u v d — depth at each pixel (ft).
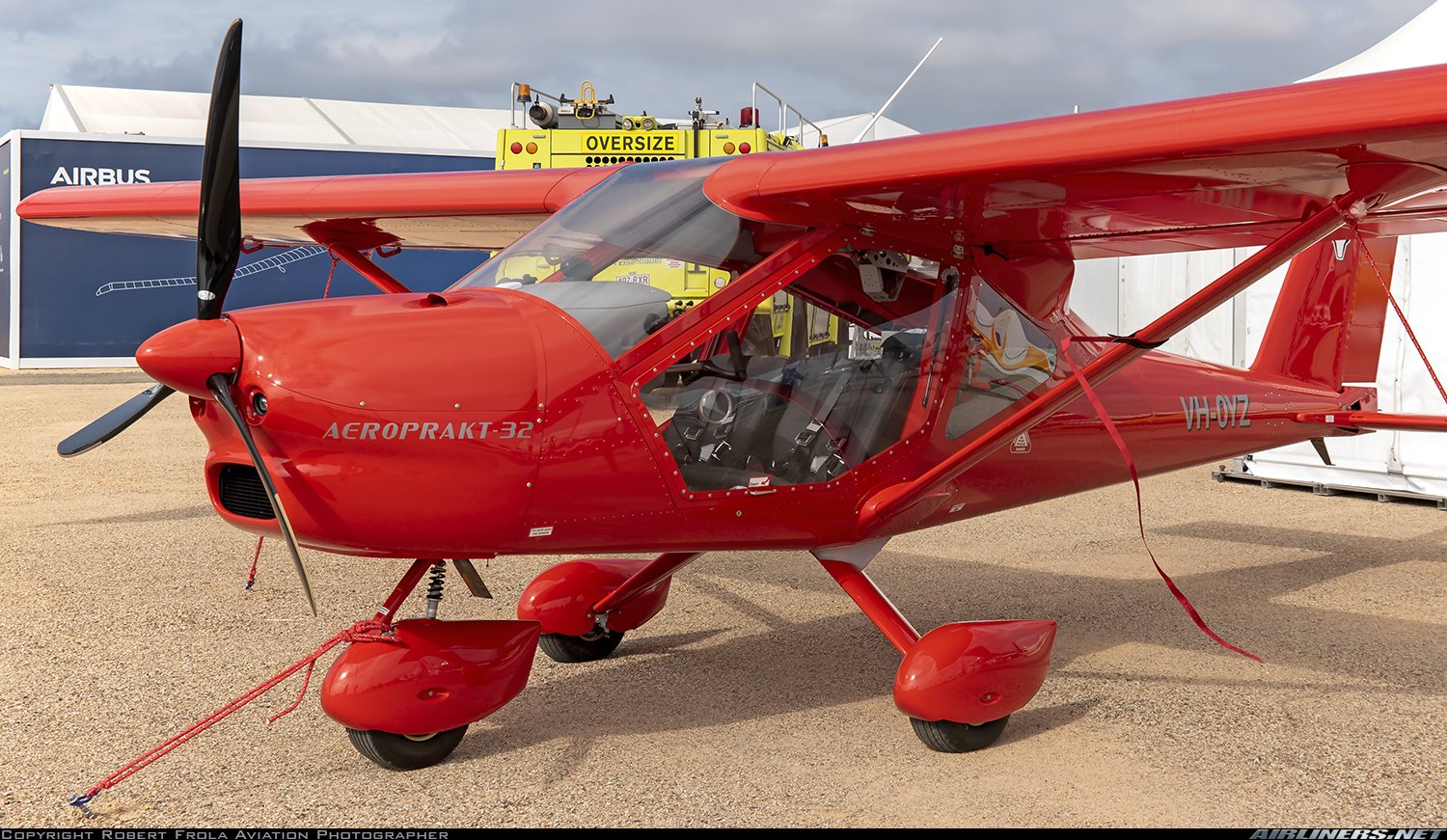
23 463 27.71
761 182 10.11
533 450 9.16
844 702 11.25
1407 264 23.16
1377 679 11.89
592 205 10.90
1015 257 12.30
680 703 11.20
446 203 14.99
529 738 10.24
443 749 9.59
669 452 9.74
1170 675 12.07
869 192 9.93
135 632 13.39
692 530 10.18
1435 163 8.98
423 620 9.93
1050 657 10.39
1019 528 20.85
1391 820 8.43
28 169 52.54
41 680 11.60
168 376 8.47
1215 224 11.73
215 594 15.28
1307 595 15.67
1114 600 15.40
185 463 27.94
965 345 11.71
